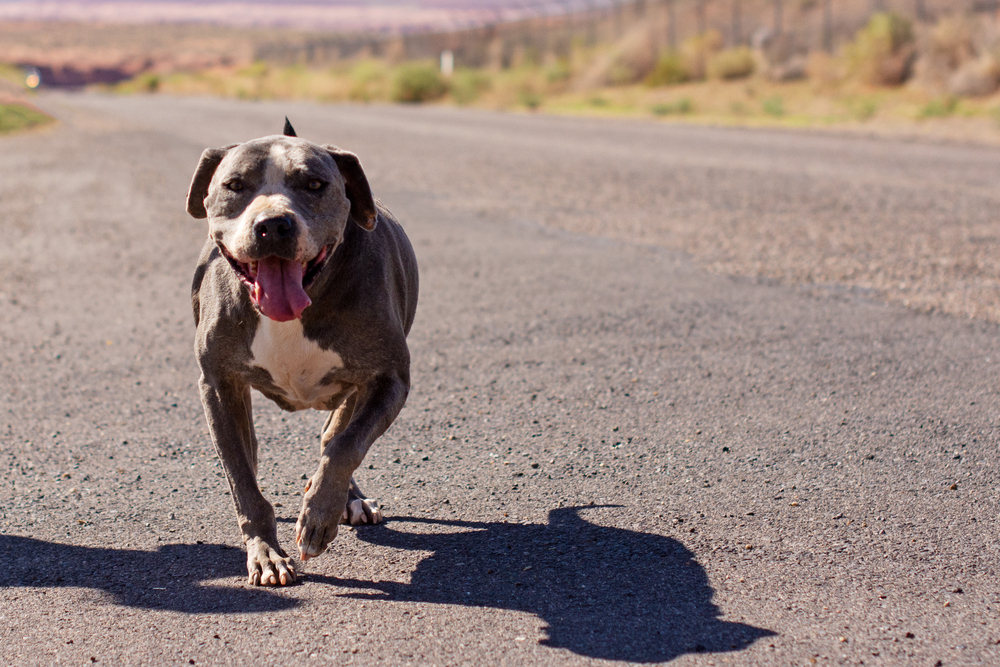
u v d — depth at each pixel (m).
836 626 3.10
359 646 3.02
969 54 29.64
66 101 41.84
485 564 3.62
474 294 8.02
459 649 2.99
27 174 16.25
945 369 5.86
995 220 10.70
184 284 8.63
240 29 198.12
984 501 4.05
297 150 3.55
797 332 6.75
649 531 3.86
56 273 9.08
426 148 19.59
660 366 6.07
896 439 4.79
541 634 3.08
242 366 3.77
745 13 50.69
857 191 12.90
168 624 3.18
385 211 4.48
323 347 3.71
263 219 3.29
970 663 2.88
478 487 4.38
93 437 5.05
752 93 33.69
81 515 4.10
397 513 4.14
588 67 44.91
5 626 3.18
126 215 12.17
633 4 61.53
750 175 14.71
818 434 4.89
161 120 28.53
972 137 19.14
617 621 3.16
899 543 3.69
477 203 12.71
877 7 42.56
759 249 9.52
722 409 5.29
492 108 34.56
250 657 2.96
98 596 3.39
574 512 4.07
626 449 4.77
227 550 3.77
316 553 3.38
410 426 5.17
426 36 80.38
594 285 8.26
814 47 39.78
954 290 7.80
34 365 6.32
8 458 4.76
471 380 5.89
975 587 3.34
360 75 48.16
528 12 73.69
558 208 12.22
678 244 9.89
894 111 25.06
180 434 5.09
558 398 5.54
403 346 3.84
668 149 18.66
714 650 2.97
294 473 4.62
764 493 4.20
